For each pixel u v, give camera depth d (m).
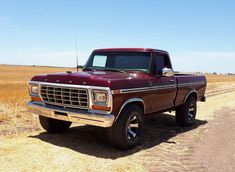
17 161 5.10
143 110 6.53
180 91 8.08
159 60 7.30
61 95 5.92
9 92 18.36
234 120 9.98
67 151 5.77
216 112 11.79
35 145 6.06
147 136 7.41
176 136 7.49
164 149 6.25
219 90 25.58
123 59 7.13
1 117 8.35
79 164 5.09
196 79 9.11
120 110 5.68
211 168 5.16
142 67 6.84
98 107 5.49
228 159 5.66
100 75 6.03
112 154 5.74
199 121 9.77
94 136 7.07
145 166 5.16
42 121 6.90
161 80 7.07
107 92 5.37
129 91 5.85
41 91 6.35
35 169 4.78
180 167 5.18
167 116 10.48
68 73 6.44
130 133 6.06
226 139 7.20
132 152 5.95
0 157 5.24
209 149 6.30
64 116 5.88
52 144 6.20
